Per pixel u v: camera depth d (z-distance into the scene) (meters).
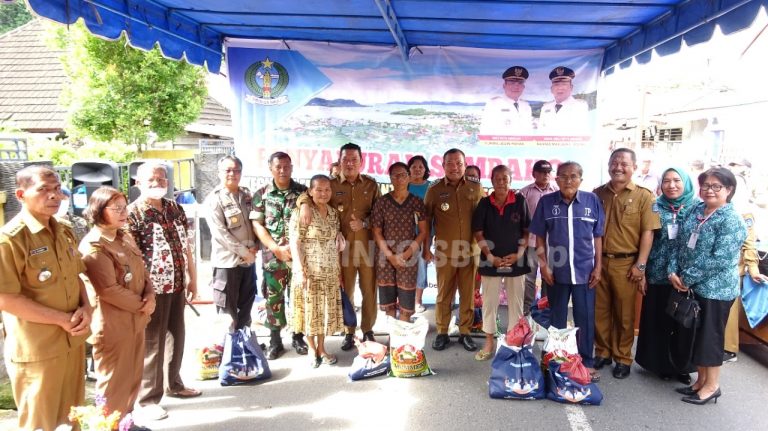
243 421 3.36
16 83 14.90
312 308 4.11
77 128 10.38
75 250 2.67
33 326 2.48
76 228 5.10
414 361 4.03
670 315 3.70
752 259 4.52
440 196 4.52
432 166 5.86
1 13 23.14
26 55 15.73
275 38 5.67
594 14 4.30
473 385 3.94
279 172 4.12
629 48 5.00
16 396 2.56
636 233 3.97
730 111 9.84
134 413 3.34
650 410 3.57
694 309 3.56
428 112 5.78
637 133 11.62
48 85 14.82
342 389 3.85
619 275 4.03
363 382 3.98
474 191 4.53
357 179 4.47
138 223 3.21
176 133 11.14
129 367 2.96
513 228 4.25
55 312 2.49
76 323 2.57
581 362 3.74
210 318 5.39
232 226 4.00
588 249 3.92
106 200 2.78
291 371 4.17
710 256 3.53
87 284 2.90
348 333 4.64
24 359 2.49
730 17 3.54
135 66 10.20
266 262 4.29
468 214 4.47
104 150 9.84
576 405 3.62
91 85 10.07
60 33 9.70
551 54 5.65
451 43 5.53
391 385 3.93
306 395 3.75
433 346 4.70
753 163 8.73
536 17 4.41
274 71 5.77
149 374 3.36
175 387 3.65
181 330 3.59
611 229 4.04
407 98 5.77
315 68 5.75
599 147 5.74
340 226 4.45
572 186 3.90
